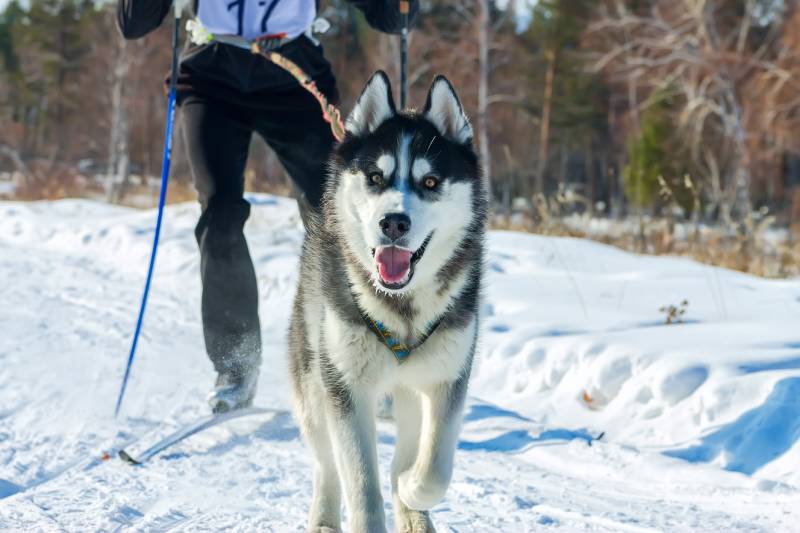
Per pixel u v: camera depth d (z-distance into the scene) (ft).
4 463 12.16
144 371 17.26
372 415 9.82
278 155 14.30
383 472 12.01
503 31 97.09
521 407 14.83
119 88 82.02
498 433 13.51
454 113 10.60
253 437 13.42
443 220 9.91
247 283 13.66
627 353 14.51
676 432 12.81
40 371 16.92
